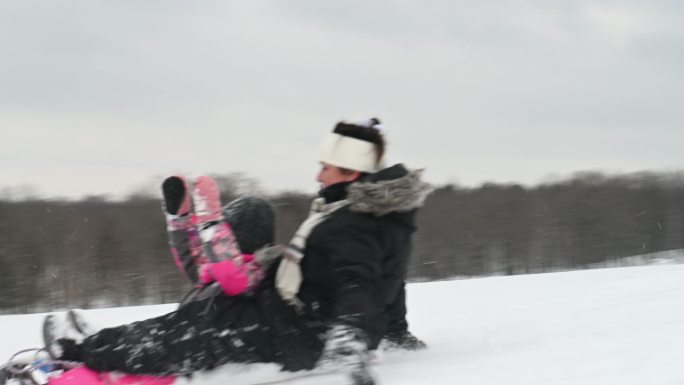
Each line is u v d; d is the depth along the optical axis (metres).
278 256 2.91
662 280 5.85
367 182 2.79
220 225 2.79
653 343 3.21
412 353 3.31
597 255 43.97
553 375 2.66
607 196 46.75
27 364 2.84
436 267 28.58
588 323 3.88
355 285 2.63
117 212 28.14
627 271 7.13
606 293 5.17
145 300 25.53
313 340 2.78
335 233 2.73
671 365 2.73
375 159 3.06
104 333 2.75
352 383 2.41
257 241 2.99
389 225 2.79
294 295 2.81
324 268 2.78
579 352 3.09
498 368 2.84
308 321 2.82
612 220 44.94
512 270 39.59
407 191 2.77
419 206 2.92
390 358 3.21
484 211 40.25
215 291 2.85
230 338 2.71
